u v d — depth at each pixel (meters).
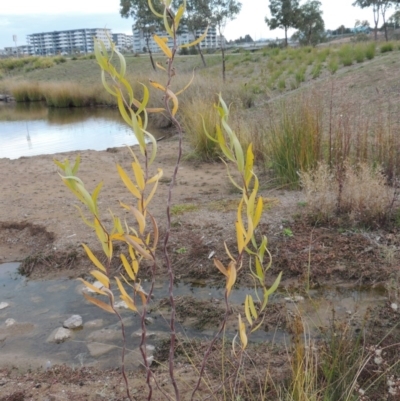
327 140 6.17
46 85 26.14
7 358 3.16
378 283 3.73
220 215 4.91
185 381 2.63
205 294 3.83
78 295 3.96
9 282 4.27
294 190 5.58
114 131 13.91
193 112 9.12
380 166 5.13
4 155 10.99
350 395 2.22
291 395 2.18
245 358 2.82
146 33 33.09
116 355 3.11
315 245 4.20
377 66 12.63
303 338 2.98
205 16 27.19
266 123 7.32
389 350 2.70
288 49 23.64
